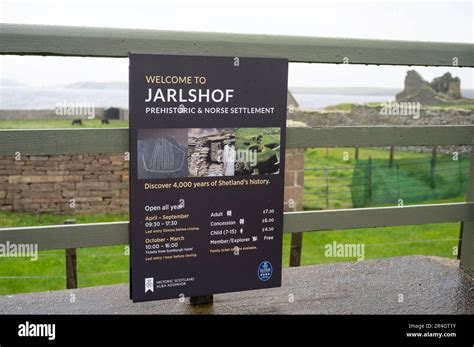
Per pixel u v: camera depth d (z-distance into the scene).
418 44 3.79
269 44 3.42
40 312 3.39
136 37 3.16
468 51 3.94
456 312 3.47
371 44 3.67
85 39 3.09
